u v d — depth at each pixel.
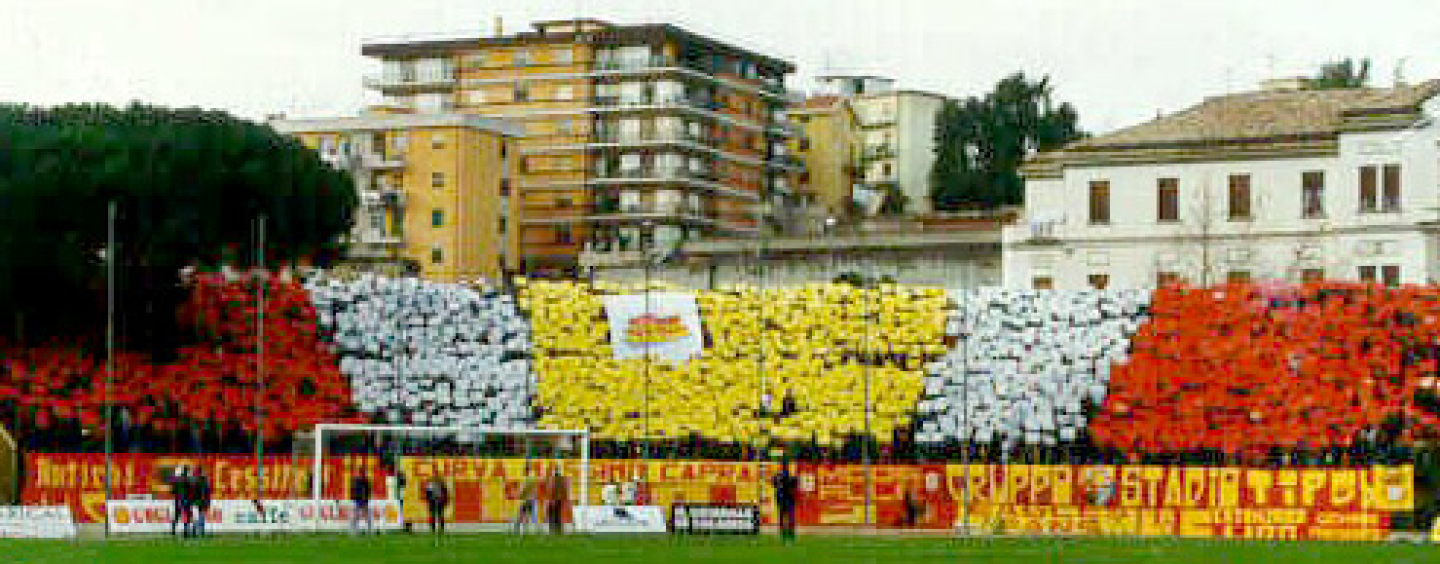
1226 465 103.19
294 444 107.62
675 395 113.69
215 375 108.69
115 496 98.12
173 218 104.00
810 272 159.25
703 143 199.62
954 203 197.62
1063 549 77.00
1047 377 110.38
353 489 85.75
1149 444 105.44
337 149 183.38
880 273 156.62
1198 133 137.88
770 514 101.75
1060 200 143.50
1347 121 132.00
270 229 107.69
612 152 197.50
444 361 114.31
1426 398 103.75
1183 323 111.38
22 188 101.81
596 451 110.12
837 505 102.00
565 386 114.25
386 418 110.69
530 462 101.44
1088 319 113.50
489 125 184.00
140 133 104.94
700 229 198.00
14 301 104.06
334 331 114.06
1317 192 133.62
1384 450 100.38
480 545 75.38
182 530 84.25
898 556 71.81
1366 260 131.12
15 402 103.31
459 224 179.62
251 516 84.75
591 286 119.75
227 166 105.50
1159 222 137.25
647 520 89.44
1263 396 105.50
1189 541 85.62
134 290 106.94
